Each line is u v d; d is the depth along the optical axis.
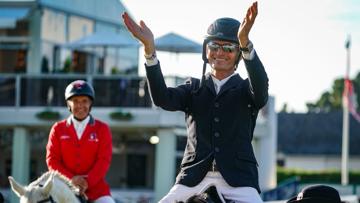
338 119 91.94
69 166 12.73
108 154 12.80
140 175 43.19
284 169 69.50
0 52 41.47
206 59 9.12
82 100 12.63
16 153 37.72
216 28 8.88
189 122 9.09
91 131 12.73
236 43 8.85
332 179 67.50
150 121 36.56
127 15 8.52
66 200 10.66
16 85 37.66
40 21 41.00
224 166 8.81
